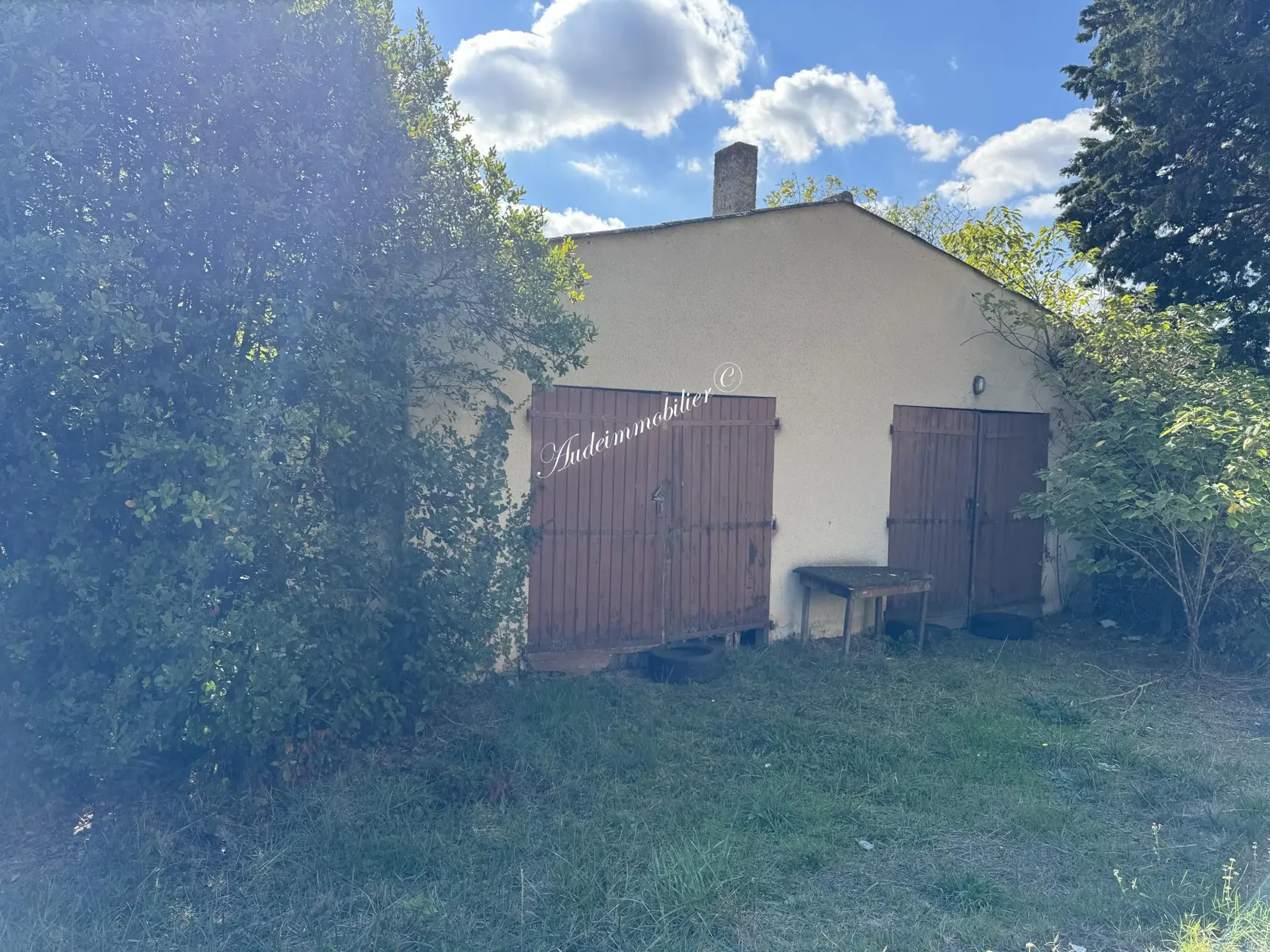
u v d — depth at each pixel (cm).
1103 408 787
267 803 368
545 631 580
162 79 339
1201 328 751
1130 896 320
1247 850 363
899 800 409
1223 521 620
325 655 385
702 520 652
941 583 807
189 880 314
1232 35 847
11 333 309
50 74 303
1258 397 680
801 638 708
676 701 547
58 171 319
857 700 558
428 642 426
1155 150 956
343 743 418
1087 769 456
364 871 323
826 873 338
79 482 327
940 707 556
